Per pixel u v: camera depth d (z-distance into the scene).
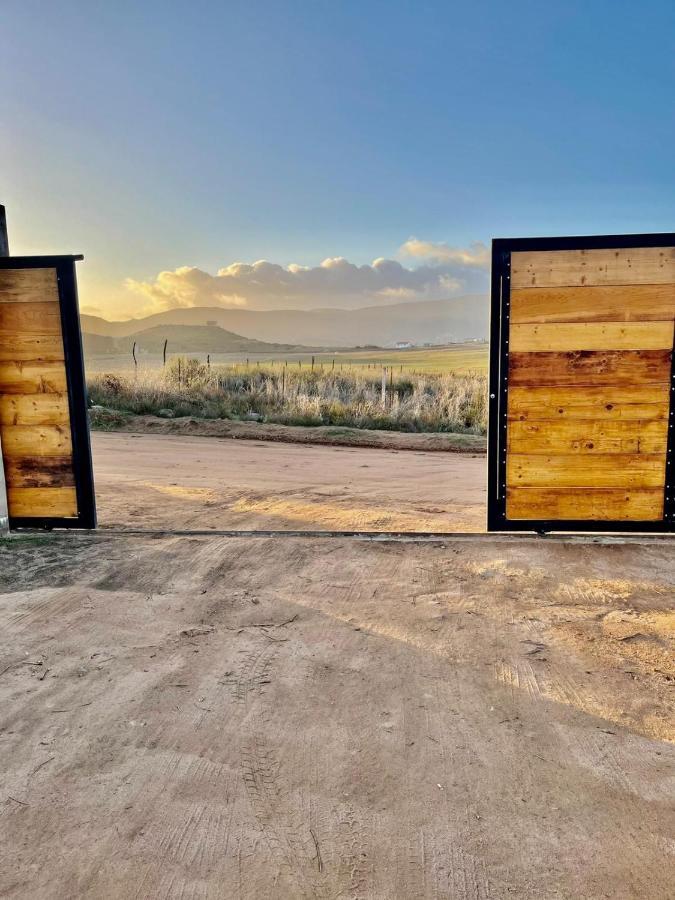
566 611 4.02
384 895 1.96
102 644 3.61
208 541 5.45
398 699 3.02
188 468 9.55
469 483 8.38
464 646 3.55
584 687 3.12
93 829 2.23
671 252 5.07
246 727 2.81
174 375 20.95
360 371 27.56
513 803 2.34
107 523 6.16
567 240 5.09
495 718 2.87
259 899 1.95
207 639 3.65
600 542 5.31
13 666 3.37
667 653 3.47
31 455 5.77
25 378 5.68
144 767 2.55
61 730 2.80
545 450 5.36
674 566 4.80
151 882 2.01
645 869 2.06
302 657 3.43
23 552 5.23
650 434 5.29
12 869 2.07
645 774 2.50
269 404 17.38
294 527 6.01
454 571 4.72
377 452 11.53
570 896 1.96
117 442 12.64
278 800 2.36
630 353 5.20
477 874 2.04
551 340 5.22
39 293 5.57
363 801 2.36
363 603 4.15
